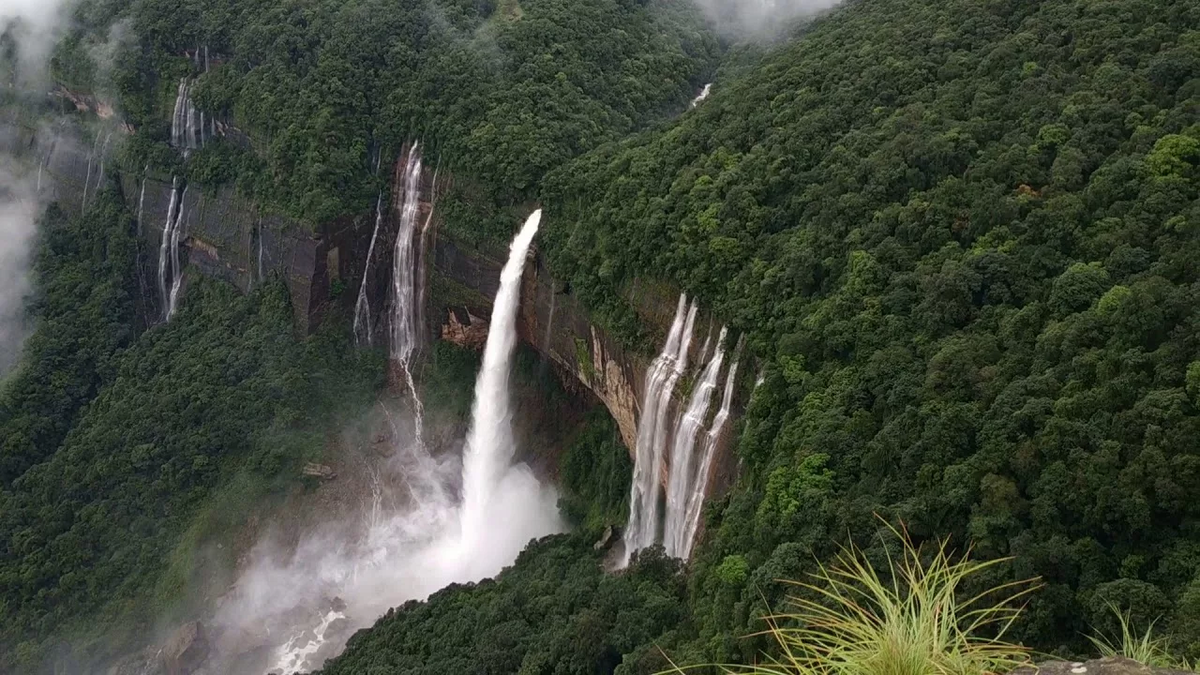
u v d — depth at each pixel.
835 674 9.83
